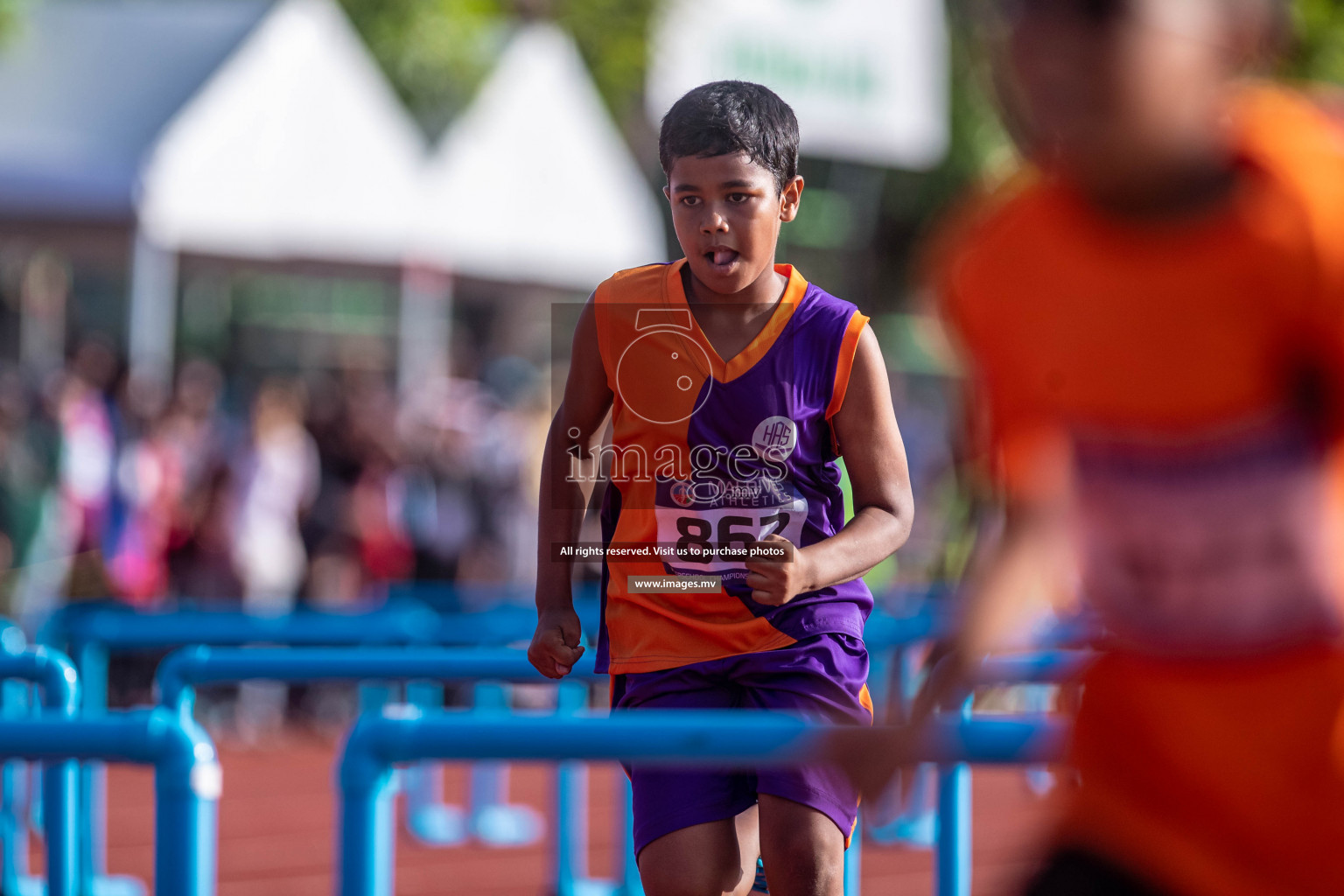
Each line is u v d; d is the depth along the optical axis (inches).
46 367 2005.4
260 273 1679.4
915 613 792.3
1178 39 189.9
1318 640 210.4
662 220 1935.3
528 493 1353.3
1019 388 221.5
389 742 256.5
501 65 1723.7
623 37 2871.6
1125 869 215.9
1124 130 194.9
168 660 433.4
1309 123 201.9
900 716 262.7
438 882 795.4
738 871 340.8
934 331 249.8
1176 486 211.2
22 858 621.6
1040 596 229.3
